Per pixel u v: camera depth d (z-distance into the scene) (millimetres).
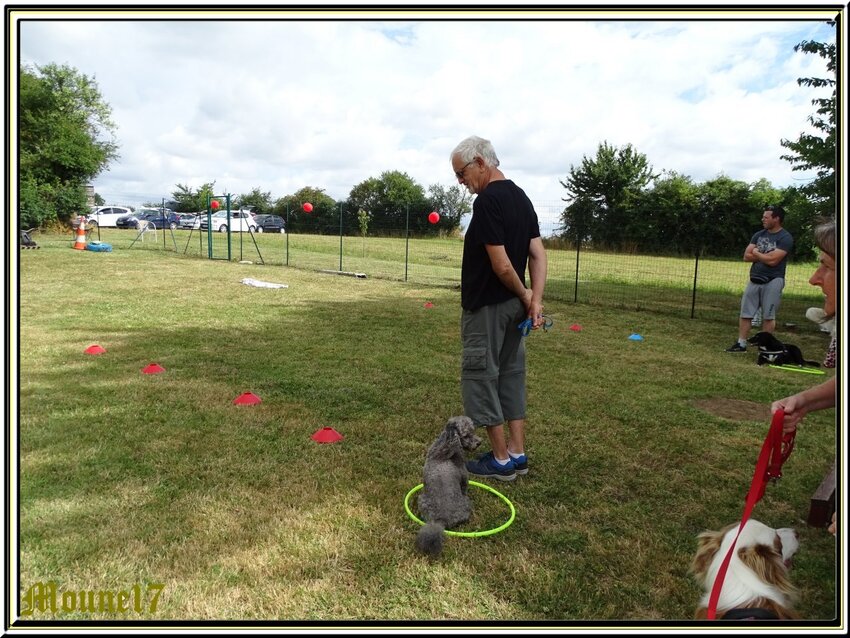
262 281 12805
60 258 15820
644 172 40500
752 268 7125
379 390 5113
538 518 3018
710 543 2172
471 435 3039
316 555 2609
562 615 2275
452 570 2533
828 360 6316
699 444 4051
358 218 30156
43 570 2439
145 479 3279
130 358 5934
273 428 4125
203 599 2301
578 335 8008
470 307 3281
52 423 4074
